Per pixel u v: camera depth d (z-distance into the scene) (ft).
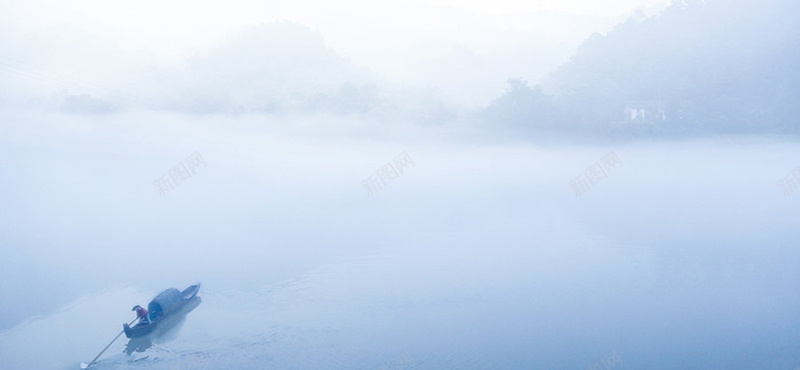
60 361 79.20
